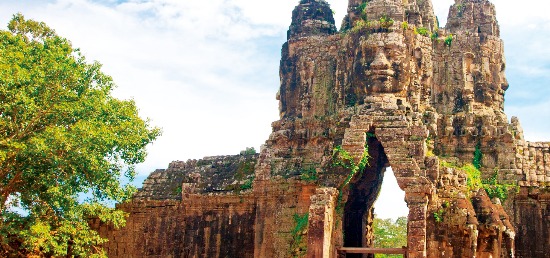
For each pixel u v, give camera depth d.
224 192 43.59
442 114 40.81
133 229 46.25
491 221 34.97
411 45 39.81
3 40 34.53
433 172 35.50
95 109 33.59
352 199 40.28
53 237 32.84
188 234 44.19
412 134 35.94
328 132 39.97
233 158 47.06
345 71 40.62
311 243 34.75
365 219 41.03
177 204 45.34
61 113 33.22
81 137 31.95
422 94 40.59
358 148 36.22
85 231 34.72
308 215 37.16
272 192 40.56
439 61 42.09
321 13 44.50
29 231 31.58
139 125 35.22
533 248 37.69
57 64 32.84
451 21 43.66
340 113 39.00
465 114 40.34
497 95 42.38
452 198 35.41
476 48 42.16
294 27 44.50
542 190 38.00
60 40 35.59
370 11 40.38
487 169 39.25
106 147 33.44
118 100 35.38
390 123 36.34
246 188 42.84
